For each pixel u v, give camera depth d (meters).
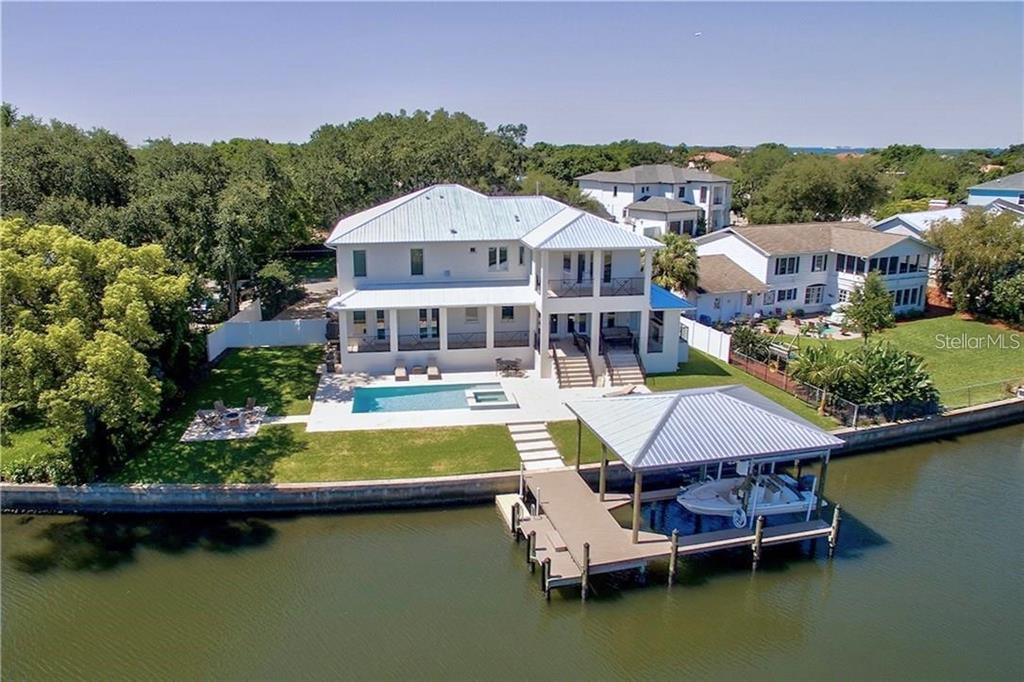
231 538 24.92
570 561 22.84
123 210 41.81
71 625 20.42
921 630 21.05
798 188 86.06
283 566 23.30
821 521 24.98
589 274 39.88
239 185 46.56
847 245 54.22
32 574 22.69
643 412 24.92
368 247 39.59
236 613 21.02
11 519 25.89
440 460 28.67
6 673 18.55
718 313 51.81
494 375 38.44
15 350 24.05
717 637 20.75
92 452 26.45
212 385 36.19
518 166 101.38
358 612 21.12
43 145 47.72
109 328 25.80
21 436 29.66
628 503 25.86
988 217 53.84
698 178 88.00
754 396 26.70
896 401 34.22
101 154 50.97
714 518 25.41
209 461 28.12
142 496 26.14
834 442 24.25
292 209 54.28
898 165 171.38
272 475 27.22
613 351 38.97
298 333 42.78
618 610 21.77
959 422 35.66
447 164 72.38
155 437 29.92
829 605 22.16
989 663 19.69
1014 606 22.08
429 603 21.61
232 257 44.06
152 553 23.94
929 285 60.75
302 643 19.78
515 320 41.59
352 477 27.20
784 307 54.66
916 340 48.00
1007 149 168.00
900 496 29.05
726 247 55.84
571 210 41.50
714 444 23.47
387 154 69.56
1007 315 52.38
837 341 47.12
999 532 26.23
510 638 20.28
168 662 19.02
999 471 31.58
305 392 35.50
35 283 25.78
